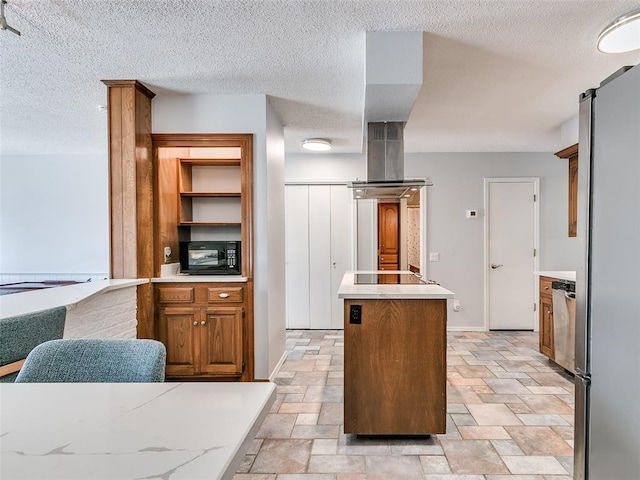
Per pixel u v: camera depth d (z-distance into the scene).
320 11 1.88
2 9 1.78
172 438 0.63
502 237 4.92
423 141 4.41
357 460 1.99
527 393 2.86
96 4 1.81
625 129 1.03
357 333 2.19
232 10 1.87
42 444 0.61
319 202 5.03
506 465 1.94
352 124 3.72
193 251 3.34
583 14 1.90
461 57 2.37
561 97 3.06
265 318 3.02
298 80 2.72
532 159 4.89
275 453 2.06
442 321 2.18
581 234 1.22
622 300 1.04
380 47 2.11
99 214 5.10
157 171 3.02
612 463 1.09
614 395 1.08
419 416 2.18
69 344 1.12
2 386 0.88
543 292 3.67
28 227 5.16
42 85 2.80
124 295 2.58
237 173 3.64
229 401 0.79
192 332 2.99
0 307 1.70
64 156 5.12
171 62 2.44
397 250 6.30
